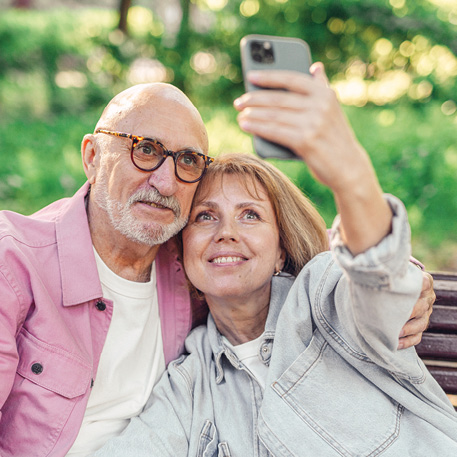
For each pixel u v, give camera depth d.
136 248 1.73
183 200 1.68
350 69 10.81
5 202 6.23
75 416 1.60
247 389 1.73
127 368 1.74
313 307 1.61
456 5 10.78
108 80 11.57
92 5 15.77
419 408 1.56
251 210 1.71
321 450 1.52
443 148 6.60
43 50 11.36
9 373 1.52
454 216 6.14
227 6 10.70
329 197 5.89
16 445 1.59
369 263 1.09
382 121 7.92
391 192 6.29
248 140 7.12
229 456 1.61
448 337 1.96
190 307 1.90
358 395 1.57
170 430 1.61
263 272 1.69
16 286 1.57
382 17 10.23
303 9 10.34
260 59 1.14
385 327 1.25
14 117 9.78
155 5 12.87
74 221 1.75
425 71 10.42
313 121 0.99
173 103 1.68
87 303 1.70
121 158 1.66
